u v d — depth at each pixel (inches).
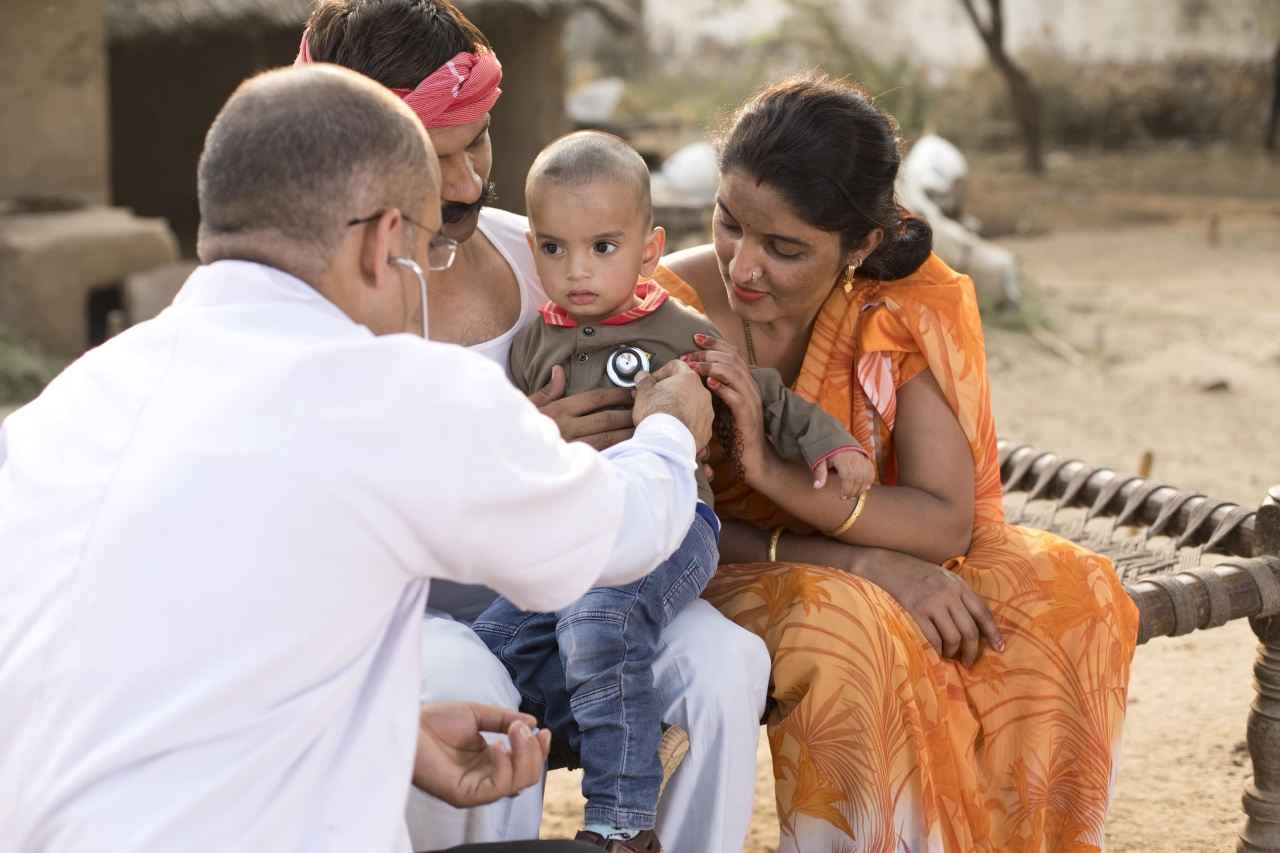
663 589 77.1
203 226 58.1
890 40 823.7
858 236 84.9
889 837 78.7
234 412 51.6
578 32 1016.9
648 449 67.9
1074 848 85.9
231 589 49.7
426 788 62.2
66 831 47.8
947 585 86.0
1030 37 776.9
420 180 58.0
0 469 59.2
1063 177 673.0
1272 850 103.0
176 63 560.7
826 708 78.7
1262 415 283.3
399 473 51.6
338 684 52.3
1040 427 276.4
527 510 55.4
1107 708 87.3
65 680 49.3
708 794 78.4
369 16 78.3
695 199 405.1
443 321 88.0
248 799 49.7
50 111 335.3
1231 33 729.0
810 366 92.5
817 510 86.4
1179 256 483.2
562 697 78.0
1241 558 103.7
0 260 311.4
